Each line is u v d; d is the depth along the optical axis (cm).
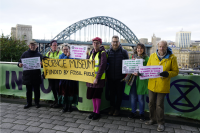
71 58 364
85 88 354
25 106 382
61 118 328
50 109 379
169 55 274
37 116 336
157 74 273
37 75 381
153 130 279
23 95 451
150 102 295
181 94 324
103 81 322
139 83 316
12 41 2070
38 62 374
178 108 329
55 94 388
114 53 330
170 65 274
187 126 293
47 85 424
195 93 312
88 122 310
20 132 271
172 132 271
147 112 359
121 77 331
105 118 329
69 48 372
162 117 281
